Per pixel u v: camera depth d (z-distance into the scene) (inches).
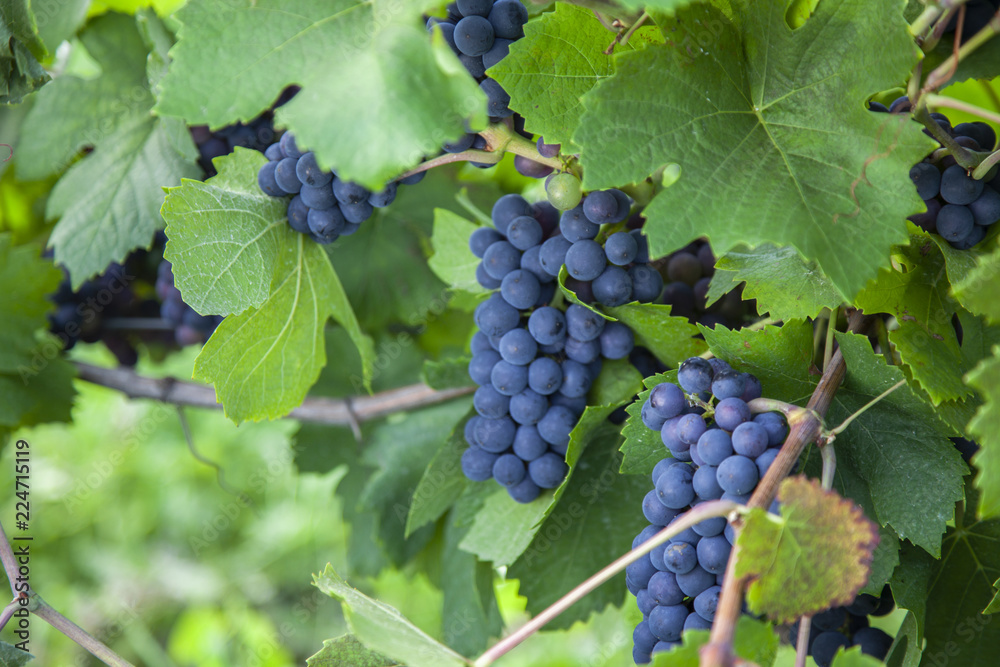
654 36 34.1
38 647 73.2
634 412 34.5
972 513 35.0
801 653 32.0
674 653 31.4
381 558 45.0
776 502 32.2
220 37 32.9
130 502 86.4
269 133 39.8
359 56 32.1
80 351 69.4
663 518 33.6
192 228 35.0
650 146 32.8
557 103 34.3
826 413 34.4
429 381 38.4
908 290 34.2
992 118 32.6
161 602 81.4
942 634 35.4
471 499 37.6
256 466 89.0
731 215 32.5
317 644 72.6
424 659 32.3
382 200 35.6
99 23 41.7
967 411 33.6
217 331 35.6
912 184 32.3
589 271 35.2
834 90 33.1
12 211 45.1
